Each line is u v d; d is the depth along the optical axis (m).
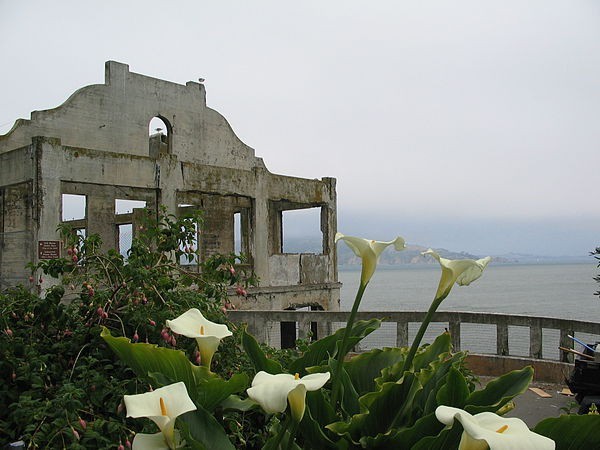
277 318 10.35
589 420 2.09
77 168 13.20
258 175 17.16
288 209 21.64
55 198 12.75
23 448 3.31
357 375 3.20
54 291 4.62
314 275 18.78
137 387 3.84
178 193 16.28
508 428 1.72
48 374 4.21
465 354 2.96
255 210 17.06
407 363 2.65
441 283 2.57
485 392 2.55
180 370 2.43
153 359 2.44
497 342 9.82
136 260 4.96
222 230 23.44
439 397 2.48
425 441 2.17
